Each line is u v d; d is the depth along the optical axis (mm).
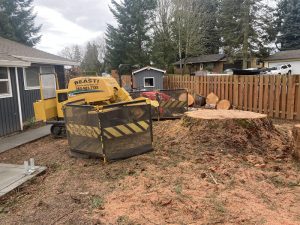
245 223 3201
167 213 3490
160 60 32875
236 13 30219
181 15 31266
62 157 6301
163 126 8008
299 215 3348
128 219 3420
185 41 32125
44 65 13000
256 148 5680
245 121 5961
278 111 9734
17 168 5559
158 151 5934
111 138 5559
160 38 33406
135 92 9945
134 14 33812
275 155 5445
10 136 9148
